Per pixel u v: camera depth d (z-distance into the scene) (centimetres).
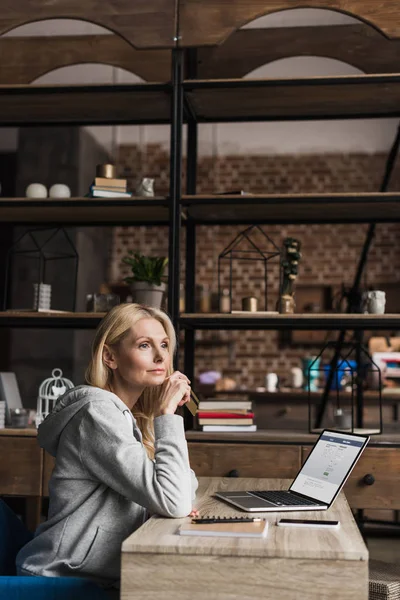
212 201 360
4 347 679
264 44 434
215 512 203
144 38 364
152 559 163
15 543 216
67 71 690
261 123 862
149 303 390
